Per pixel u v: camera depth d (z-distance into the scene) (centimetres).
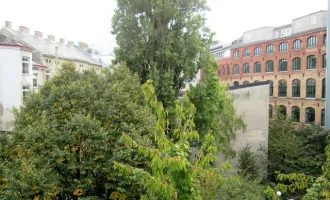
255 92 2044
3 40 2275
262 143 2033
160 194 489
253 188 1317
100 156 962
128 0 1631
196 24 1630
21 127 1130
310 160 1905
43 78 3158
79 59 4025
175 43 1603
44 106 1145
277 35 4231
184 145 524
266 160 1939
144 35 1605
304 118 3284
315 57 3142
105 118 1097
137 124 1116
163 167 479
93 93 1155
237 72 4516
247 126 2038
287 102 3528
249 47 4172
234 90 2064
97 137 962
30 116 1147
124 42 1641
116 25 1673
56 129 1037
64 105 1105
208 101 1641
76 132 944
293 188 604
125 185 966
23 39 3381
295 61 3431
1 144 1034
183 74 1670
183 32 1650
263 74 3922
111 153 1030
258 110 2044
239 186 1234
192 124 555
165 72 1559
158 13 1567
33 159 863
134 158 938
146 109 1239
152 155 474
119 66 1460
